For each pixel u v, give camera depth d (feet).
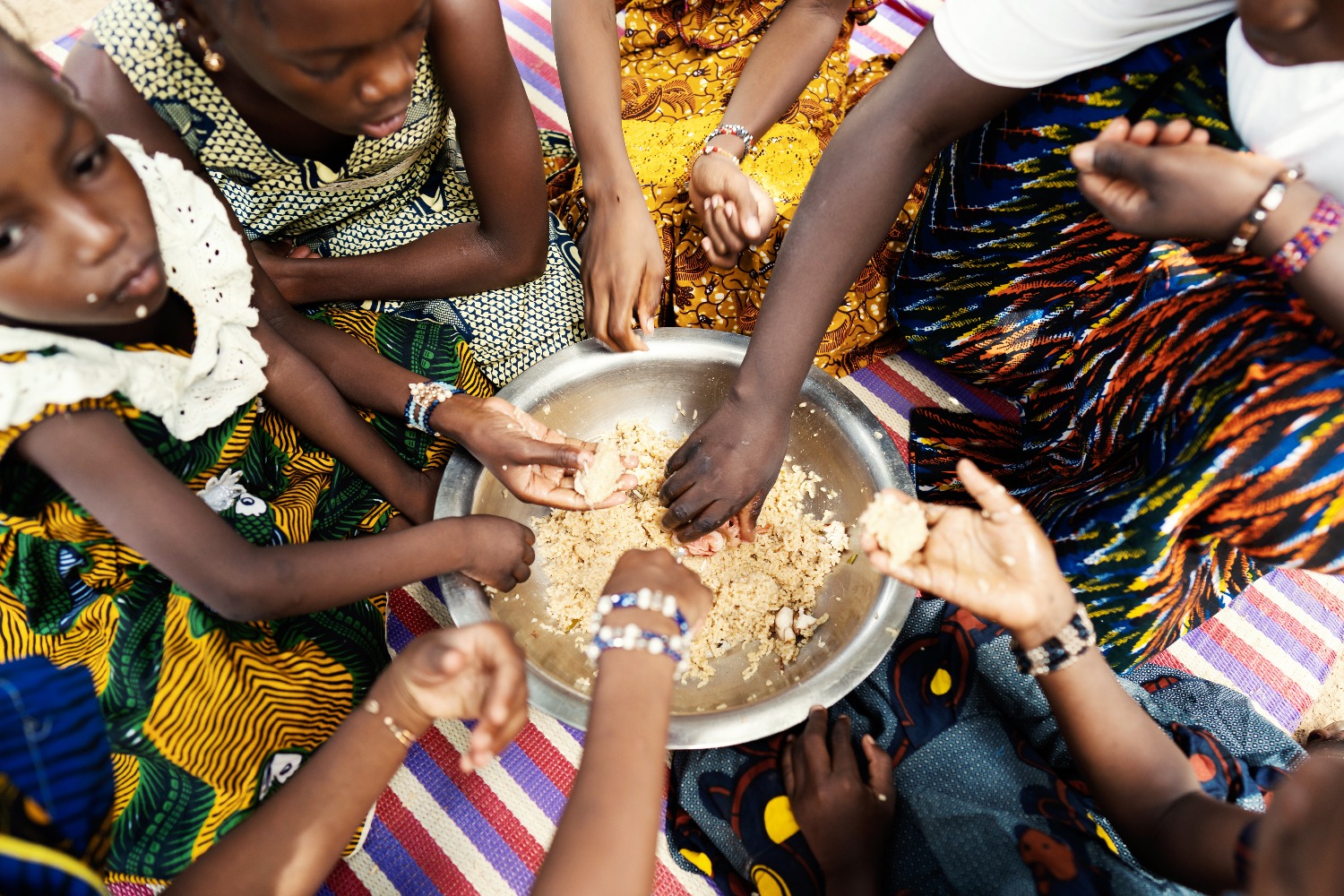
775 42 6.27
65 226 3.19
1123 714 3.81
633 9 6.54
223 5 3.32
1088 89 4.40
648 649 3.34
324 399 5.10
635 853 3.01
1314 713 5.71
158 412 4.06
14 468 3.76
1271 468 4.03
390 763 3.55
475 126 5.10
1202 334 4.26
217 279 4.35
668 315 6.71
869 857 4.23
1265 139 3.66
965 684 4.70
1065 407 5.58
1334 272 3.32
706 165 5.82
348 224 5.98
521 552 4.92
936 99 4.34
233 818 4.43
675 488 4.92
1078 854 3.89
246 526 4.76
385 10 3.22
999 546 3.70
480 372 6.32
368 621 5.17
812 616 5.24
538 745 5.57
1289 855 2.46
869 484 5.22
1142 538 4.46
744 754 4.78
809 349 4.79
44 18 8.14
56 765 3.61
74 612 4.49
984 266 5.55
